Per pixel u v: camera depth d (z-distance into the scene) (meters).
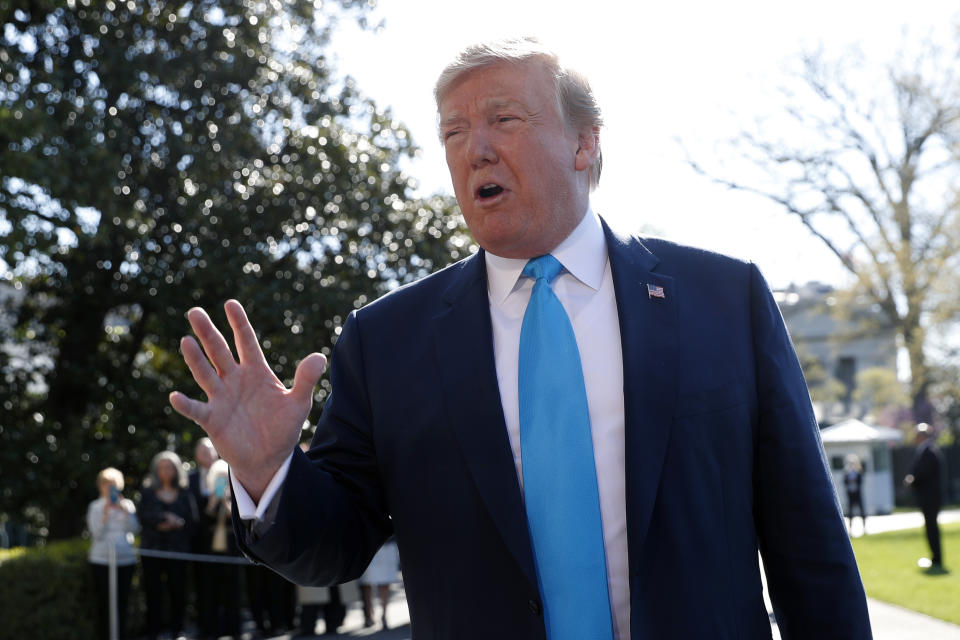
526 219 1.84
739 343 1.86
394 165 14.99
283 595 10.70
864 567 13.99
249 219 14.66
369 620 10.71
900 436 35.72
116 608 9.94
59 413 15.08
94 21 13.91
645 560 1.69
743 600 1.76
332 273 14.52
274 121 15.23
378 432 1.93
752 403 1.84
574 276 1.91
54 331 15.47
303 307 14.01
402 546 1.89
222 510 10.25
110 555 9.97
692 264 1.94
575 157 1.90
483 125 1.83
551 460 1.79
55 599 9.99
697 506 1.74
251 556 1.77
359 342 2.01
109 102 14.19
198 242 14.49
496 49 1.84
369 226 14.73
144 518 10.09
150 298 14.30
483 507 1.79
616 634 1.74
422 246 14.46
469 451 1.81
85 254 14.41
